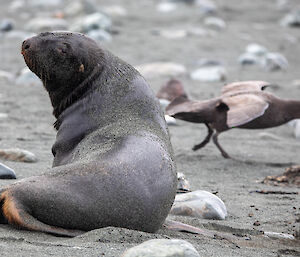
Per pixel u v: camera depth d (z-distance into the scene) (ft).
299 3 314.35
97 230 52.80
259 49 207.21
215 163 97.55
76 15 232.73
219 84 159.22
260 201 78.13
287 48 221.87
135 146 56.54
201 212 68.85
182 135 115.03
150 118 61.26
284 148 111.65
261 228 67.36
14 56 177.78
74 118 62.54
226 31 239.50
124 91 62.54
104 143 58.44
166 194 56.24
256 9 290.97
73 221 53.31
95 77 63.05
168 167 57.06
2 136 100.68
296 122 128.16
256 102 95.96
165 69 166.61
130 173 54.44
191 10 270.46
